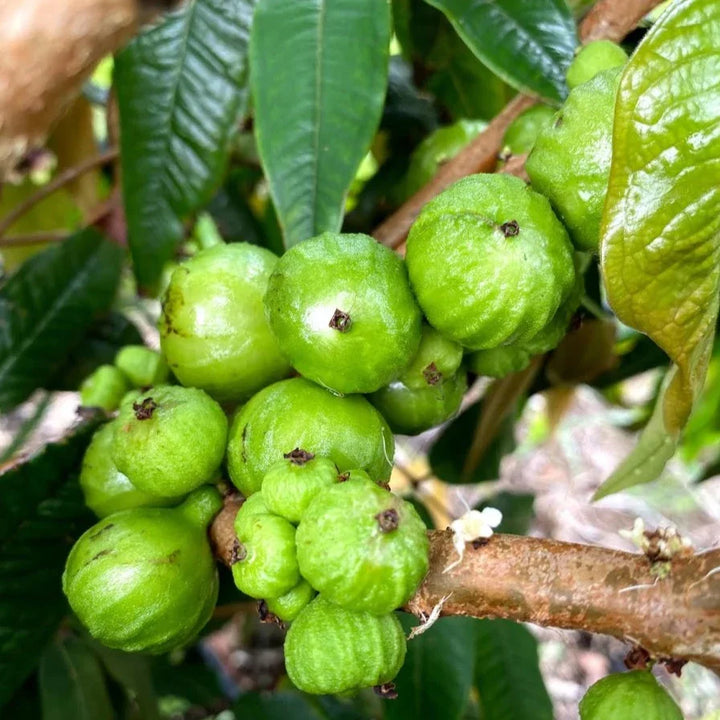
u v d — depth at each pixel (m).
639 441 0.12
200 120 0.15
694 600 0.08
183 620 0.11
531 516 0.21
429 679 0.16
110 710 0.16
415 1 0.18
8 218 0.20
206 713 0.25
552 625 0.09
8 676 0.15
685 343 0.09
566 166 0.11
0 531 0.14
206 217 0.23
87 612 0.11
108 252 0.19
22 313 0.18
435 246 0.10
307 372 0.11
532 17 0.13
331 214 0.12
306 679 0.09
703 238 0.09
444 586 0.09
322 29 0.13
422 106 0.19
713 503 0.41
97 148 0.23
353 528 0.09
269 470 0.10
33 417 0.23
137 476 0.11
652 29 0.09
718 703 0.32
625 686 0.09
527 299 0.10
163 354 0.13
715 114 0.09
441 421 0.13
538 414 0.45
